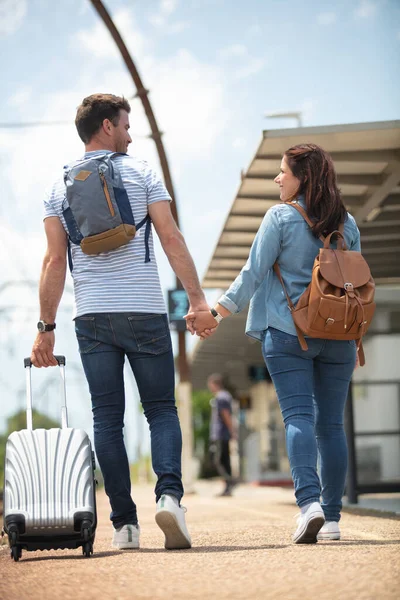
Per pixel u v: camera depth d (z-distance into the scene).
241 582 4.55
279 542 6.79
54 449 6.16
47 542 6.12
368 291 6.72
